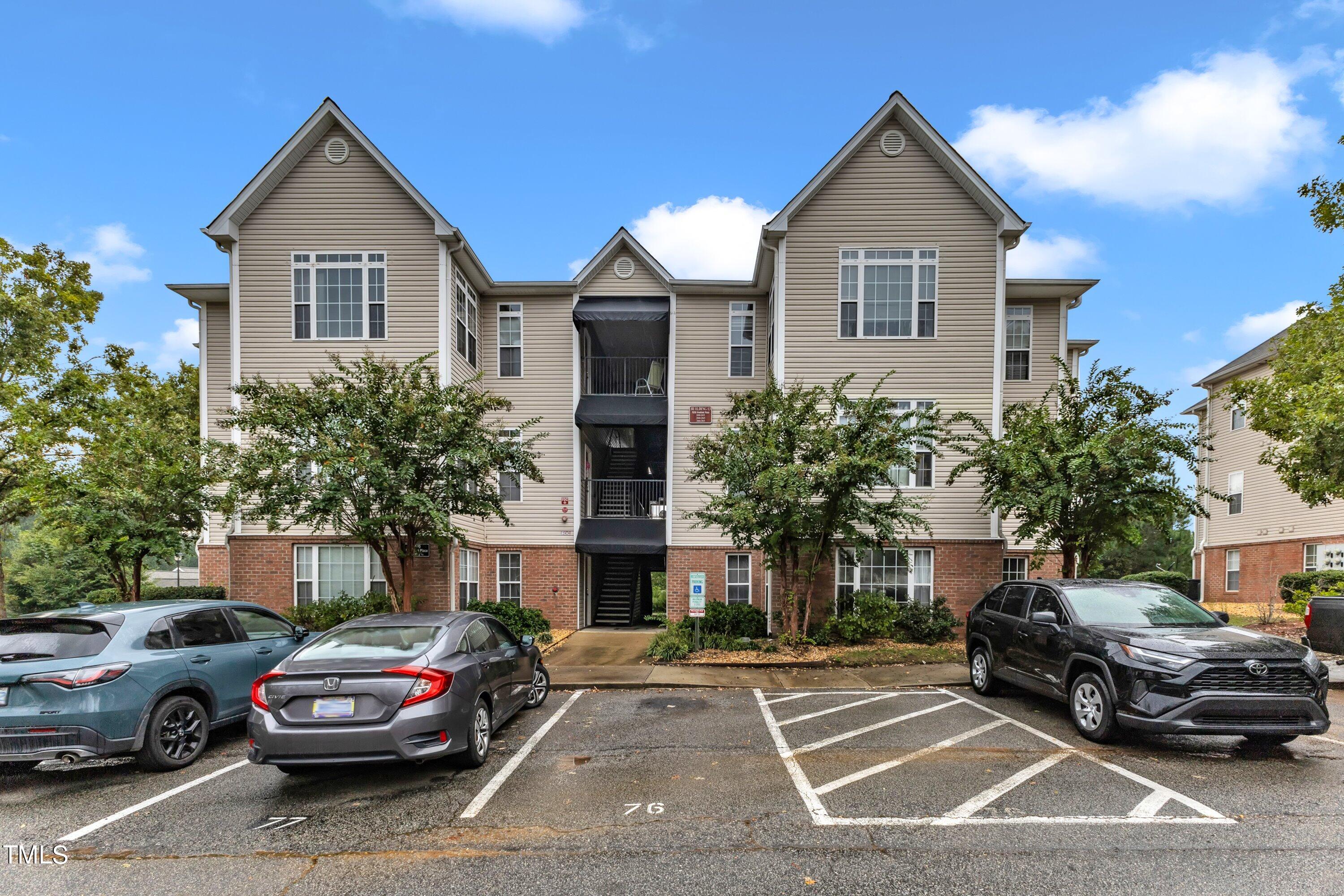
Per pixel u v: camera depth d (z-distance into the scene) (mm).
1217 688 6066
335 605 13445
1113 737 6699
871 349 14859
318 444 10406
